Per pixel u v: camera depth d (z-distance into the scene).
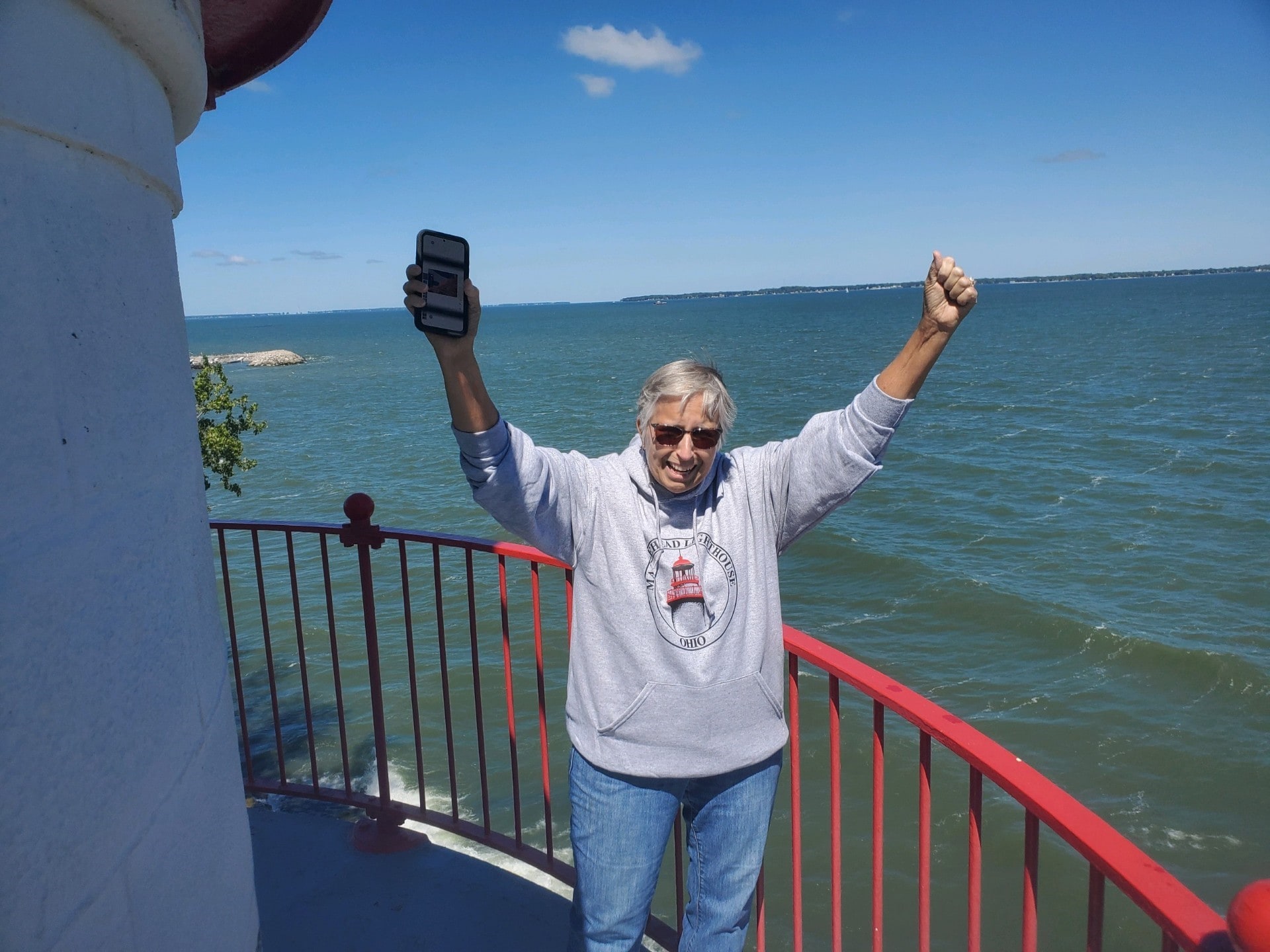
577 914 1.95
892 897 9.73
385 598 18.47
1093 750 13.41
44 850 0.98
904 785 11.80
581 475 1.80
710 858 1.89
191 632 1.31
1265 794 12.09
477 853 5.58
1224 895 10.43
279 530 3.07
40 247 1.00
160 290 1.27
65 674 1.02
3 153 0.95
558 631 16.22
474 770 11.37
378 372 84.00
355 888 2.92
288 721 12.90
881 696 1.65
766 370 70.31
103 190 1.12
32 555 0.97
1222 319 108.12
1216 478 29.19
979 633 17.64
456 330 1.59
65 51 1.04
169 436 1.28
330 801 3.19
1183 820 11.72
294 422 49.66
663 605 1.75
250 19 1.73
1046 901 9.71
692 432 1.67
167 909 1.22
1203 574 20.39
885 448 1.78
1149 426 39.22
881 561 21.55
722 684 1.75
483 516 26.66
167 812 1.22
